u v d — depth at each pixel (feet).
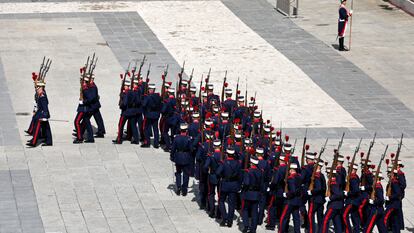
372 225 279.90
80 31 493.36
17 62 440.04
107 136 359.66
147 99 345.10
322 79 434.30
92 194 306.96
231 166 284.20
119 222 287.48
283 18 533.55
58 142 350.64
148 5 553.23
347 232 281.13
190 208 299.99
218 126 323.57
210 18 528.63
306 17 536.83
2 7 541.34
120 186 313.73
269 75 435.94
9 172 322.14
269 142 309.01
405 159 346.54
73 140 353.10
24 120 372.17
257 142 305.53
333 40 493.77
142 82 351.25
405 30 514.27
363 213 283.18
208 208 296.10
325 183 284.00
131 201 303.07
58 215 290.97
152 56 454.40
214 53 464.65
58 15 524.52
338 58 465.06
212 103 338.75
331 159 342.44
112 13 532.73
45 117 342.85
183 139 304.91
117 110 385.70
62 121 371.76
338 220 279.49
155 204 301.63
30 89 406.62
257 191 279.90
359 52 475.31
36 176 319.47
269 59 458.91
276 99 406.00
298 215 280.51
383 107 401.90
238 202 300.61
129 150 346.13
